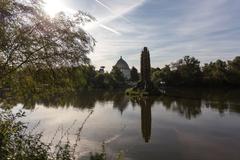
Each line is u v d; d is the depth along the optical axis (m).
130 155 19.62
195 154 19.86
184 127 30.19
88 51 9.94
